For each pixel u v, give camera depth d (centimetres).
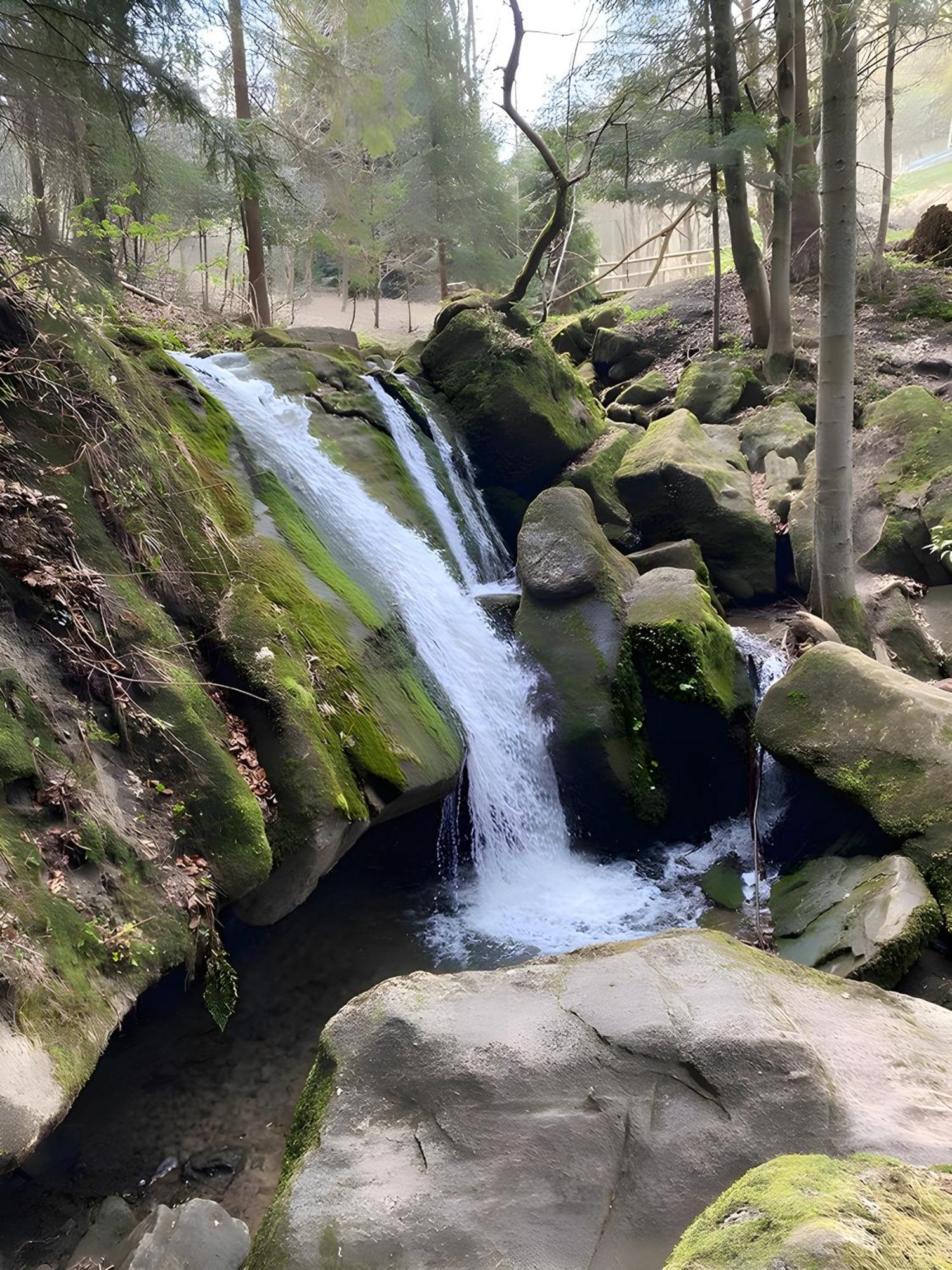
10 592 421
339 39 1056
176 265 1712
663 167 1184
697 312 1473
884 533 923
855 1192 201
